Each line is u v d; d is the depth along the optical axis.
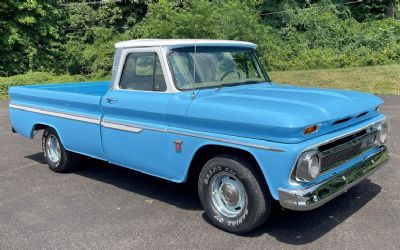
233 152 4.44
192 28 20.36
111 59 23.05
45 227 4.85
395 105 12.06
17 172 6.95
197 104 4.56
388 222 4.62
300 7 28.00
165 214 5.10
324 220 4.74
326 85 16.25
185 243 4.36
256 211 4.27
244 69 5.67
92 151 5.94
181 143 4.71
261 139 4.09
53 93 6.43
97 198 5.69
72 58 23.36
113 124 5.46
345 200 5.25
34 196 5.82
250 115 4.12
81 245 4.41
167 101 4.84
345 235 4.37
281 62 20.81
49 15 23.05
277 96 4.67
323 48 23.33
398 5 29.45
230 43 5.54
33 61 21.80
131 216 5.07
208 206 4.68
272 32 24.09
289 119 3.89
